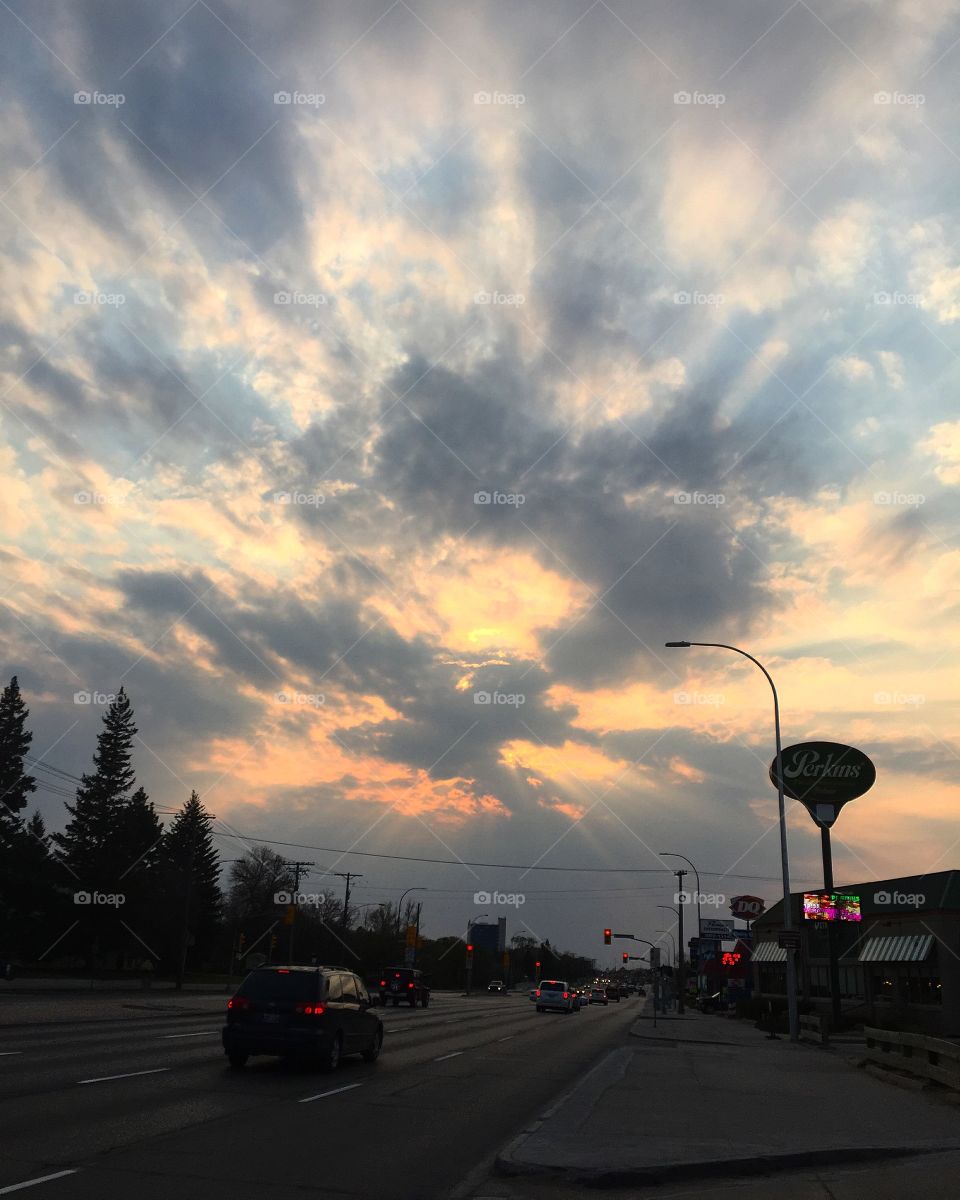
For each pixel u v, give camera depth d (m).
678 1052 26.59
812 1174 9.98
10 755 74.88
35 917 74.94
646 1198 8.71
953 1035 39.72
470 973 104.44
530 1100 15.28
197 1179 8.46
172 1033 23.56
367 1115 12.73
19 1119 10.83
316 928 110.38
